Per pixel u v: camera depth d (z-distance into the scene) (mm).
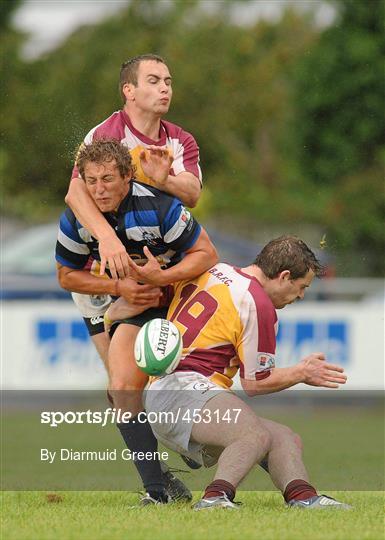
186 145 21703
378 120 61844
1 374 41562
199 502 17641
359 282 44844
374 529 15391
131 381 19750
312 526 15617
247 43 79875
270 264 19172
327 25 67188
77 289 20156
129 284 19703
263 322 18750
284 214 65562
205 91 78125
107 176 18875
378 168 62000
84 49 77688
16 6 79188
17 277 47250
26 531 15516
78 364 41562
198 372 18828
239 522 15969
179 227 19312
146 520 16406
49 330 41656
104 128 21391
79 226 19609
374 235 60781
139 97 21172
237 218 72375
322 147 62719
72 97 72062
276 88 78438
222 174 76688
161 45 80000
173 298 19859
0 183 67750
